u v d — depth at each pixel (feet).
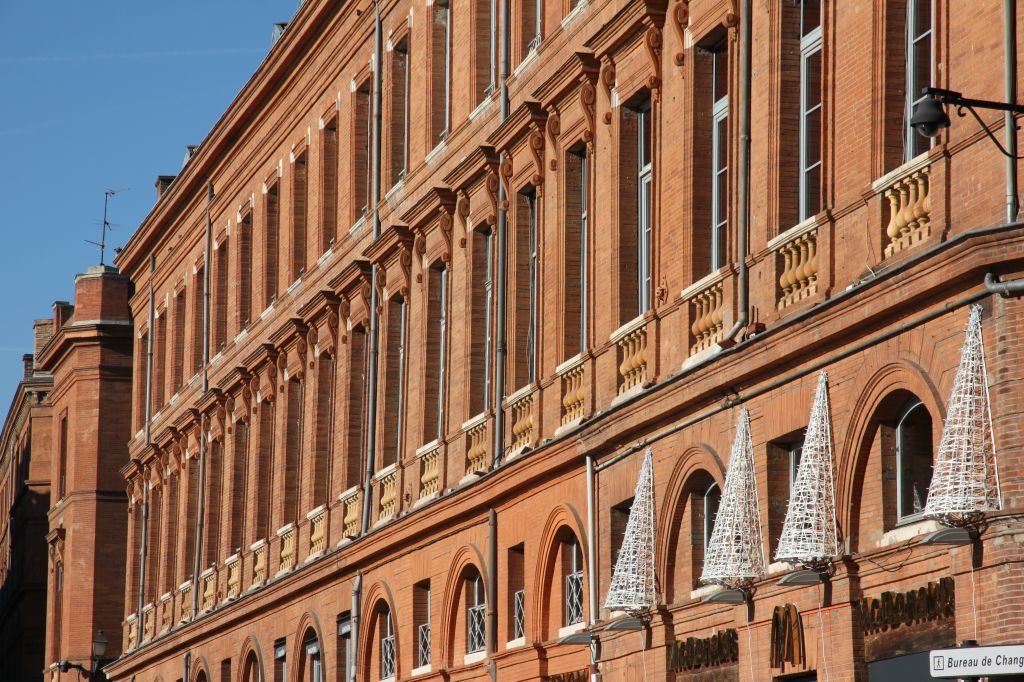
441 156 153.17
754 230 100.73
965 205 80.84
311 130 190.90
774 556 95.96
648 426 111.65
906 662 84.33
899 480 86.99
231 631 207.31
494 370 138.72
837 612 89.04
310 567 176.55
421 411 153.58
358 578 165.89
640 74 115.96
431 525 147.23
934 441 81.61
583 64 122.72
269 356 196.34
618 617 113.70
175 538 242.58
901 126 88.53
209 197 230.27
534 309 135.03
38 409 357.00
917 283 81.87
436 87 156.97
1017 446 75.72
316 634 178.09
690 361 106.63
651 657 109.60
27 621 350.84
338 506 173.27
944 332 81.10
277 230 205.26
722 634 101.04
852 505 88.69
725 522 97.60
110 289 291.38
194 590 221.87
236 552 207.41
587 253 123.44
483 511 138.62
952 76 82.43
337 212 181.88
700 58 109.70
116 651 282.97
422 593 153.07
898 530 86.02
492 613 135.33
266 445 200.85
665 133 112.78
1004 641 75.46
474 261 144.15
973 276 78.43
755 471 98.12
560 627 125.90
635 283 118.21
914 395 85.61
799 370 93.81
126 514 287.89
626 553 110.22
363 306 169.37
